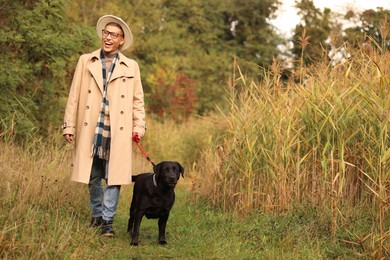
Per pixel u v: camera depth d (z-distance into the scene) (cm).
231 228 620
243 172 673
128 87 586
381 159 519
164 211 551
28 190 606
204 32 3400
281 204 637
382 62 638
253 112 716
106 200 573
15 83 878
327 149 628
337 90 649
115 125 570
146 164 1123
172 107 2100
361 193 613
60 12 1004
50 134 944
